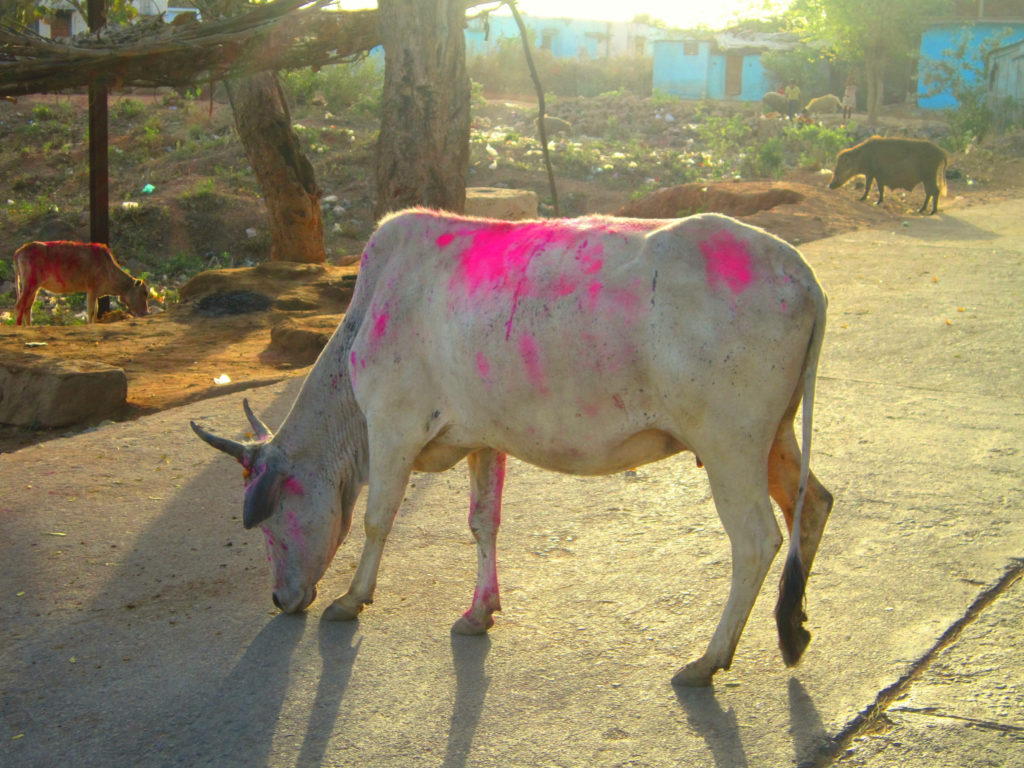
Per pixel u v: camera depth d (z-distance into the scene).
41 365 7.38
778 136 32.97
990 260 12.27
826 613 3.95
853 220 16.23
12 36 8.04
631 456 3.56
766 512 3.35
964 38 40.12
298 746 3.18
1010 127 32.50
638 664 3.63
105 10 12.27
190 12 8.91
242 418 6.76
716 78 50.78
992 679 3.42
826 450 5.84
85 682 3.58
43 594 4.28
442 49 9.16
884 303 9.91
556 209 9.36
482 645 3.81
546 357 3.47
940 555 4.42
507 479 5.57
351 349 4.04
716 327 3.24
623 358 3.36
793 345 3.27
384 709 3.38
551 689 3.49
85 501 5.32
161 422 6.72
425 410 3.89
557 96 49.12
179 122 28.42
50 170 25.52
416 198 9.34
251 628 3.98
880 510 4.94
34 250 12.98
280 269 12.01
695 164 28.81
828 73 48.06
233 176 23.59
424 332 3.84
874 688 3.40
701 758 3.06
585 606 4.09
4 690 3.53
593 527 4.89
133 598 4.25
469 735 3.22
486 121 34.97
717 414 3.28
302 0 8.41
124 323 10.46
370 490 3.99
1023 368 7.55
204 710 3.39
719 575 4.34
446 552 4.68
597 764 3.05
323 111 30.19
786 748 3.09
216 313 10.79
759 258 3.30
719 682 3.50
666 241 3.38
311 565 4.07
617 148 30.38
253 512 3.83
